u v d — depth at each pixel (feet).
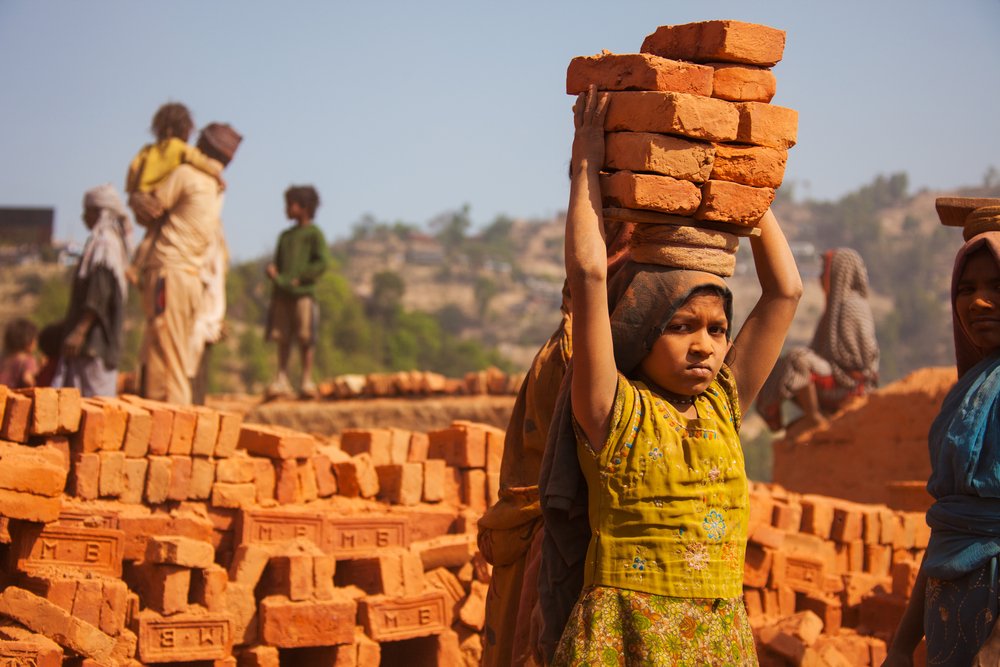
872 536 24.54
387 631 18.78
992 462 13.47
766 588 22.53
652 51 12.81
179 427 19.04
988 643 12.85
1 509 16.12
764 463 227.61
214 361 247.29
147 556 17.33
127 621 17.01
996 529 13.42
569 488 11.91
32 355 36.81
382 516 20.10
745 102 12.09
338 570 19.85
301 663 19.13
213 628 17.28
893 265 654.94
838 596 23.43
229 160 35.47
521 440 14.87
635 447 11.51
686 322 11.82
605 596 11.42
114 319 31.81
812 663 19.86
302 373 48.21
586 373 11.52
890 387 40.29
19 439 17.72
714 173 11.93
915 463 38.17
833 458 40.88
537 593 13.37
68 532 17.07
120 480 18.43
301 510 19.72
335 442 25.99
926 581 14.55
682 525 11.48
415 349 283.38
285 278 47.57
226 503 19.19
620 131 11.95
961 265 14.48
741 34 12.07
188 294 34.06
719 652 11.44
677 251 11.82
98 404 18.90
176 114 34.40
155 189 33.96
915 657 19.97
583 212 11.71
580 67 12.41
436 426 43.14
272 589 18.45
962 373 15.24
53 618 15.90
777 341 13.23
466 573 20.68
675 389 11.94
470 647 19.94
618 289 12.27
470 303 608.19
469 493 22.29
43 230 315.58
